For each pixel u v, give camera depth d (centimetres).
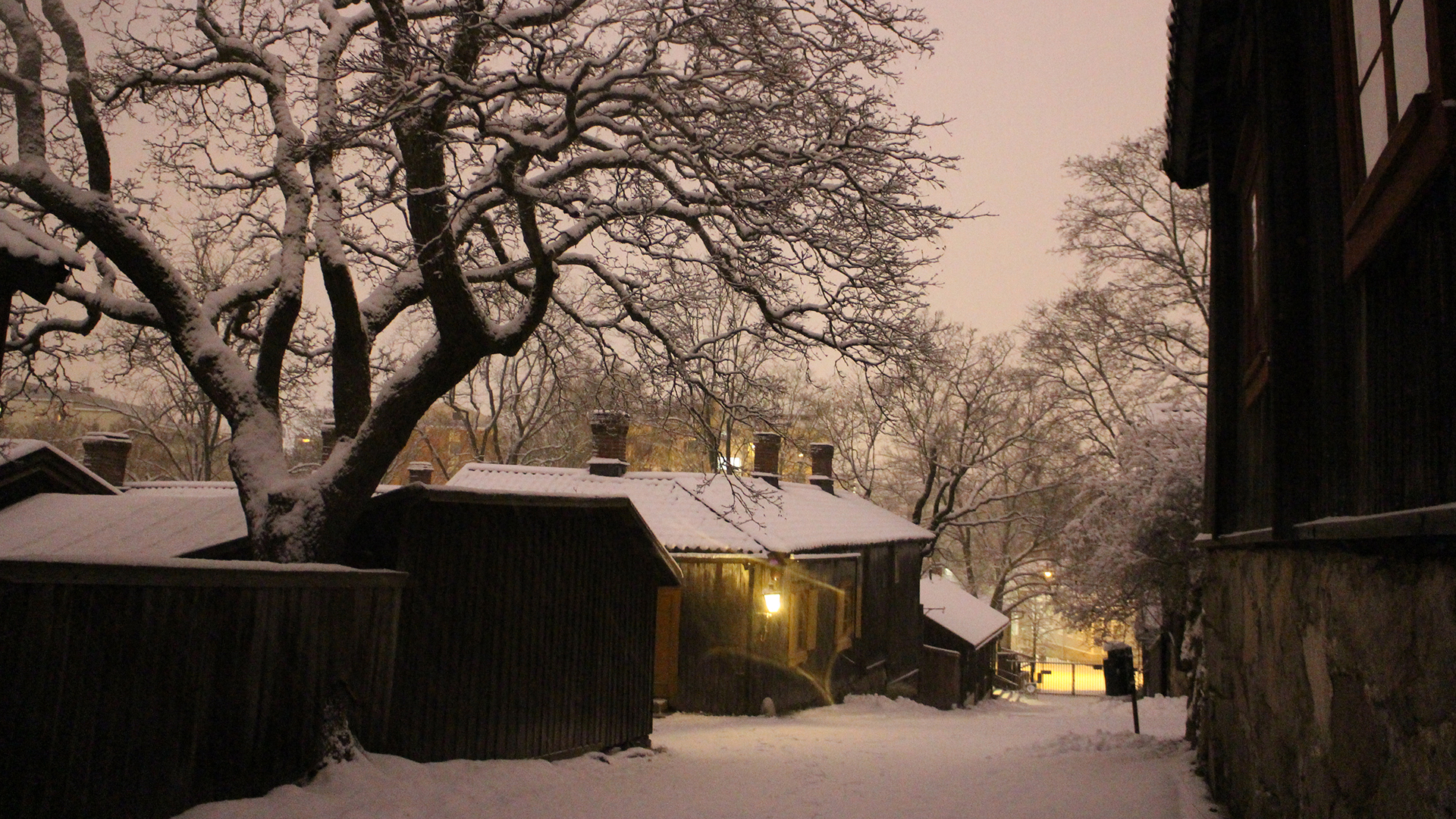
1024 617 5831
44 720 513
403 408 921
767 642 1839
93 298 1013
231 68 1052
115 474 2050
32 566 504
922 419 3506
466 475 2148
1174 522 2167
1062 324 2966
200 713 616
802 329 1072
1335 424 416
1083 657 6706
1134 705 1312
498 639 984
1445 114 276
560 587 1089
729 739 1419
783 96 1049
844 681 2267
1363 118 391
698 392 1186
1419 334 317
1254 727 616
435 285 901
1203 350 2639
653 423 1964
